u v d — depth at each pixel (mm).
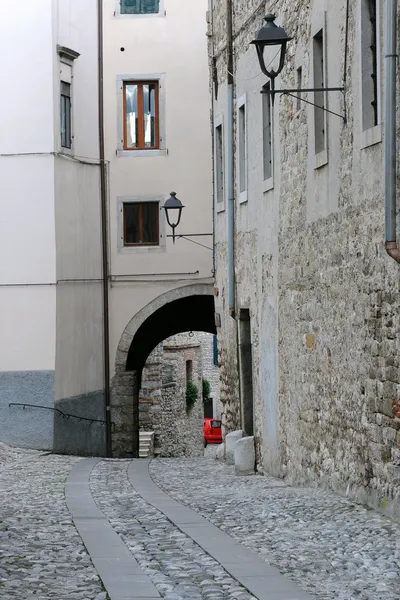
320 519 12156
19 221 26609
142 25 30906
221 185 25562
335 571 8922
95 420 29422
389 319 12289
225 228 24422
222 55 24375
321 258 15602
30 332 26484
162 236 30875
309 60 16312
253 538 10844
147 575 8836
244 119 22094
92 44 29766
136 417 31531
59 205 26984
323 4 15352
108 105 30719
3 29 26812
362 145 13281
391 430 12289
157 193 30875
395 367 12109
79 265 28406
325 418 15430
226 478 19594
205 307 34406
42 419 26344
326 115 15219
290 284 17781
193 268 30891
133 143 30953
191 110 30969
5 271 26594
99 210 30125
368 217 13102
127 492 16781
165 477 20109
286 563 9328
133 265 30797
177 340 42156
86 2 29422
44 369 26375
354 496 13812
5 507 14414
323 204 15453
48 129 26625
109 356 30641
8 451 25531
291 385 17719
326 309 15312
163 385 40031
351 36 13812
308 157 16406
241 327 22641
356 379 13734
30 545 10531
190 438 44531
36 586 8414
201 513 13227
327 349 15273
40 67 26703
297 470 17266
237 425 23234
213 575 8805
